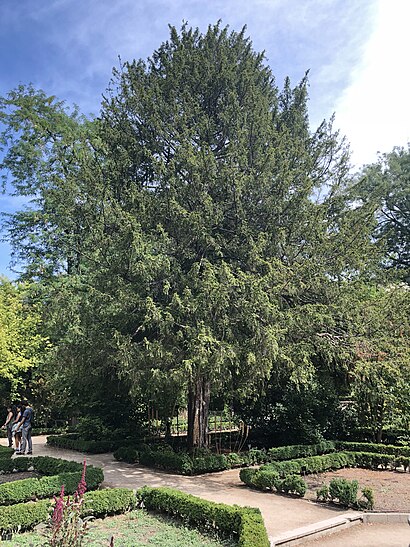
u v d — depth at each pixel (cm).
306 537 739
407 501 965
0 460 1201
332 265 1302
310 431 1534
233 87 1498
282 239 1241
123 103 1482
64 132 2222
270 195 1319
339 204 1423
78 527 534
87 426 1698
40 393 2223
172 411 1717
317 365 1566
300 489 982
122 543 674
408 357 1262
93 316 1208
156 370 1025
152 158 1321
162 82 1502
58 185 1329
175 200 1275
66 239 1923
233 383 1274
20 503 805
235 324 1141
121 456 1412
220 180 1295
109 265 1216
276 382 1533
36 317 2003
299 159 1477
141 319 1216
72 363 1246
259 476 1053
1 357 1884
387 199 2712
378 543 731
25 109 2259
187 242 1292
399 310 1382
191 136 1391
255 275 1213
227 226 1378
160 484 1077
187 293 1097
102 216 1244
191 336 1070
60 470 1109
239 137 1346
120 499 841
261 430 1623
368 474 1270
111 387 1505
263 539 622
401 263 2844
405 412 1484
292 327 1142
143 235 1183
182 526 762
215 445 1599
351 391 1606
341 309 1267
